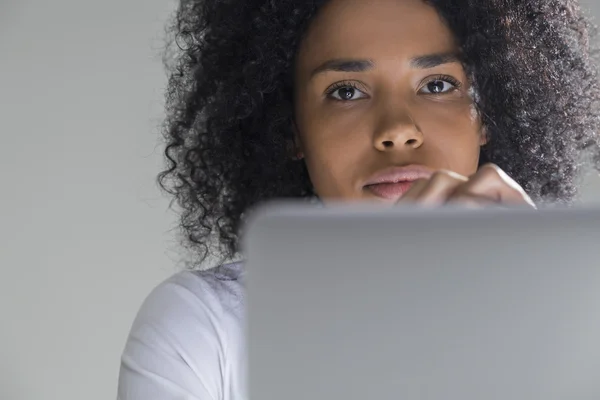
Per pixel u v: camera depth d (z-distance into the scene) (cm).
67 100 294
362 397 64
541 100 147
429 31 127
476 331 63
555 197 153
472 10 131
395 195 124
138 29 294
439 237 63
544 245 63
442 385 64
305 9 131
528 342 63
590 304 63
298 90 137
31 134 293
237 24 149
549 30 152
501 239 63
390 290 63
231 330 125
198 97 156
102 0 293
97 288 295
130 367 121
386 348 63
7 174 293
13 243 294
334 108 128
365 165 125
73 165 294
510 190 82
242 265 136
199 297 127
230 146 152
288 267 63
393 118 123
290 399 64
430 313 63
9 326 294
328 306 63
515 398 64
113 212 294
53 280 294
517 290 63
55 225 294
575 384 64
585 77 159
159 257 294
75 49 293
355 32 127
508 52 142
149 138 294
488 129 140
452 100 129
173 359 121
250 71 144
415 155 124
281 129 146
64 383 294
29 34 293
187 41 165
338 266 63
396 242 63
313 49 131
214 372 123
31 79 293
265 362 64
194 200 158
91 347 295
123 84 294
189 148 162
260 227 63
